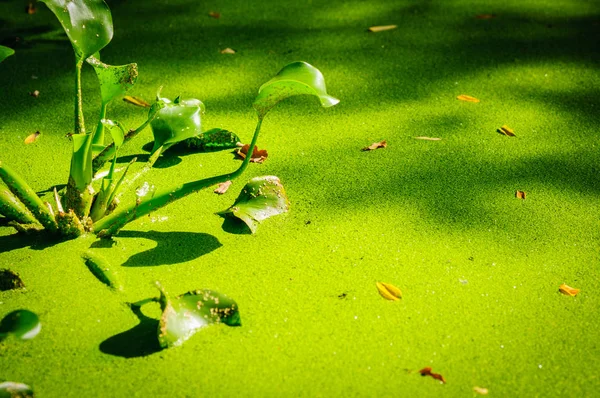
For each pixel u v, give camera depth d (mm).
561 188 1502
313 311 1324
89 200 1398
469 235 1424
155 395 1243
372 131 1608
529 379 1264
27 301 1327
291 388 1252
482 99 1688
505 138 1597
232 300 1304
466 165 1540
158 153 1420
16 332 1266
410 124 1625
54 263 1368
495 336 1303
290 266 1374
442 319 1319
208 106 1661
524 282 1362
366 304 1332
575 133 1612
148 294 1339
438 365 1274
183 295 1302
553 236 1425
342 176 1514
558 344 1297
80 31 1342
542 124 1630
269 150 1563
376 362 1275
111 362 1271
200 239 1407
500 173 1527
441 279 1363
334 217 1443
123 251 1387
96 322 1308
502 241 1416
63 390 1245
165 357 1275
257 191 1441
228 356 1278
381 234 1420
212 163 1533
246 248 1396
